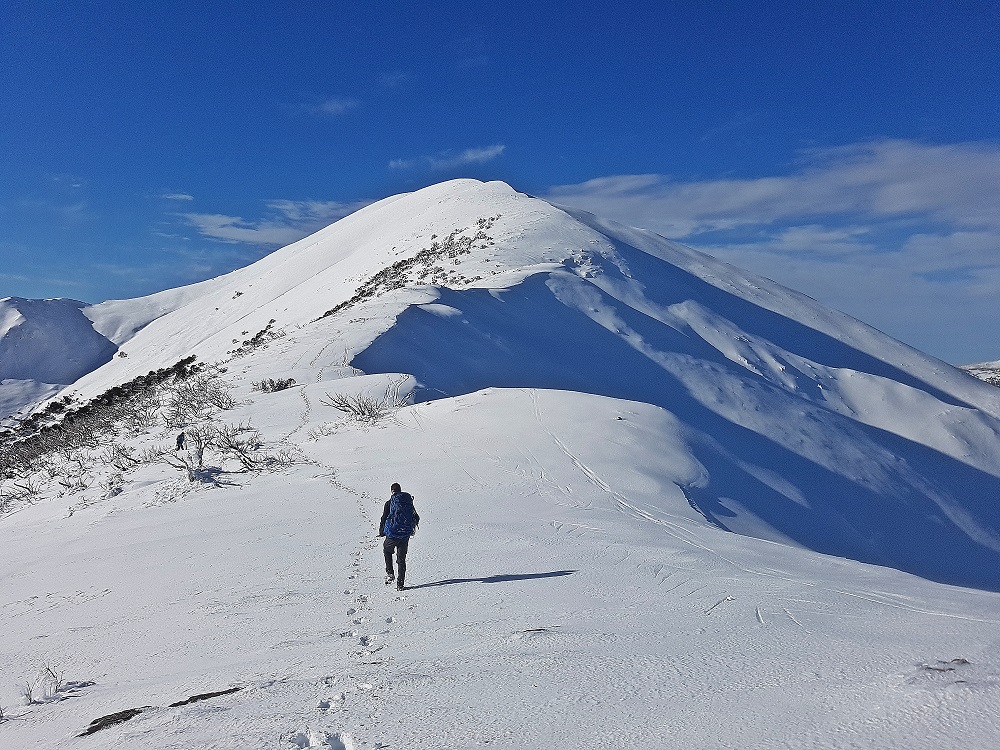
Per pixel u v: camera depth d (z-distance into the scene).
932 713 3.67
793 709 3.98
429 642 6.42
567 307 39.28
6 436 45.84
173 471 18.14
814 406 34.81
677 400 32.38
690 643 5.55
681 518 12.50
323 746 4.05
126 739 4.49
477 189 76.25
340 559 10.27
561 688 4.65
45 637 8.16
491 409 19.94
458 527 11.52
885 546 20.00
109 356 108.25
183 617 8.27
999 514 26.97
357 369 27.88
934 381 44.56
